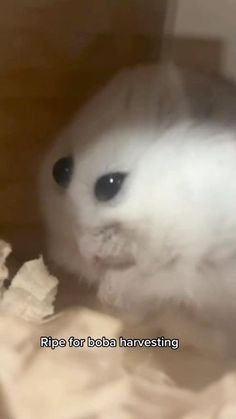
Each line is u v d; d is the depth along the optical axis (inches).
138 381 4.4
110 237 4.8
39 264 5.0
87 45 5.4
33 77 5.3
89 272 5.0
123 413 4.2
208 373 4.5
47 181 5.1
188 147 4.6
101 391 4.3
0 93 5.3
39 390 4.3
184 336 4.8
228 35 5.7
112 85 5.1
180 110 4.8
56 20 5.2
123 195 4.6
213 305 4.8
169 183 4.6
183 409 4.2
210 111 4.8
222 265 4.7
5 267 5.1
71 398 4.3
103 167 4.7
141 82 5.0
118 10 5.4
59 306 5.0
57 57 5.3
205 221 4.6
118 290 4.9
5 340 4.6
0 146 5.4
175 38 5.7
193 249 4.6
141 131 4.7
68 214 4.9
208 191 4.5
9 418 4.1
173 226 4.6
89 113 5.0
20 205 5.4
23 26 5.2
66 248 5.1
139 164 4.6
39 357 4.5
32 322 4.8
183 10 5.6
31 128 5.4
